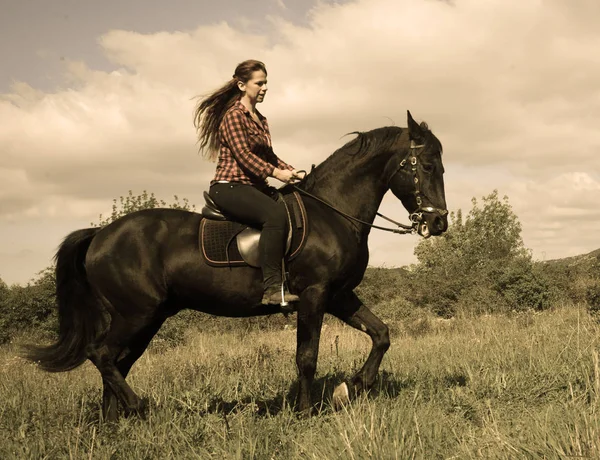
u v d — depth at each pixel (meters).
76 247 5.42
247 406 5.10
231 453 4.04
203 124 5.32
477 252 33.31
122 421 4.74
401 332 14.75
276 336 15.18
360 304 5.40
